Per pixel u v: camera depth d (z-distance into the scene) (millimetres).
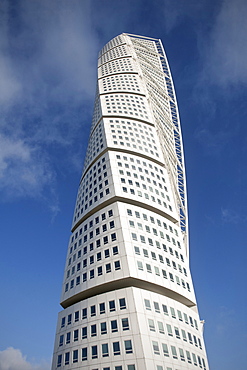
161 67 160000
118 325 48594
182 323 53250
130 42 170375
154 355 45625
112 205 66250
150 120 101562
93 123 107562
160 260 60031
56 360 52062
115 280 54250
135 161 80750
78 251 65250
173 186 88000
